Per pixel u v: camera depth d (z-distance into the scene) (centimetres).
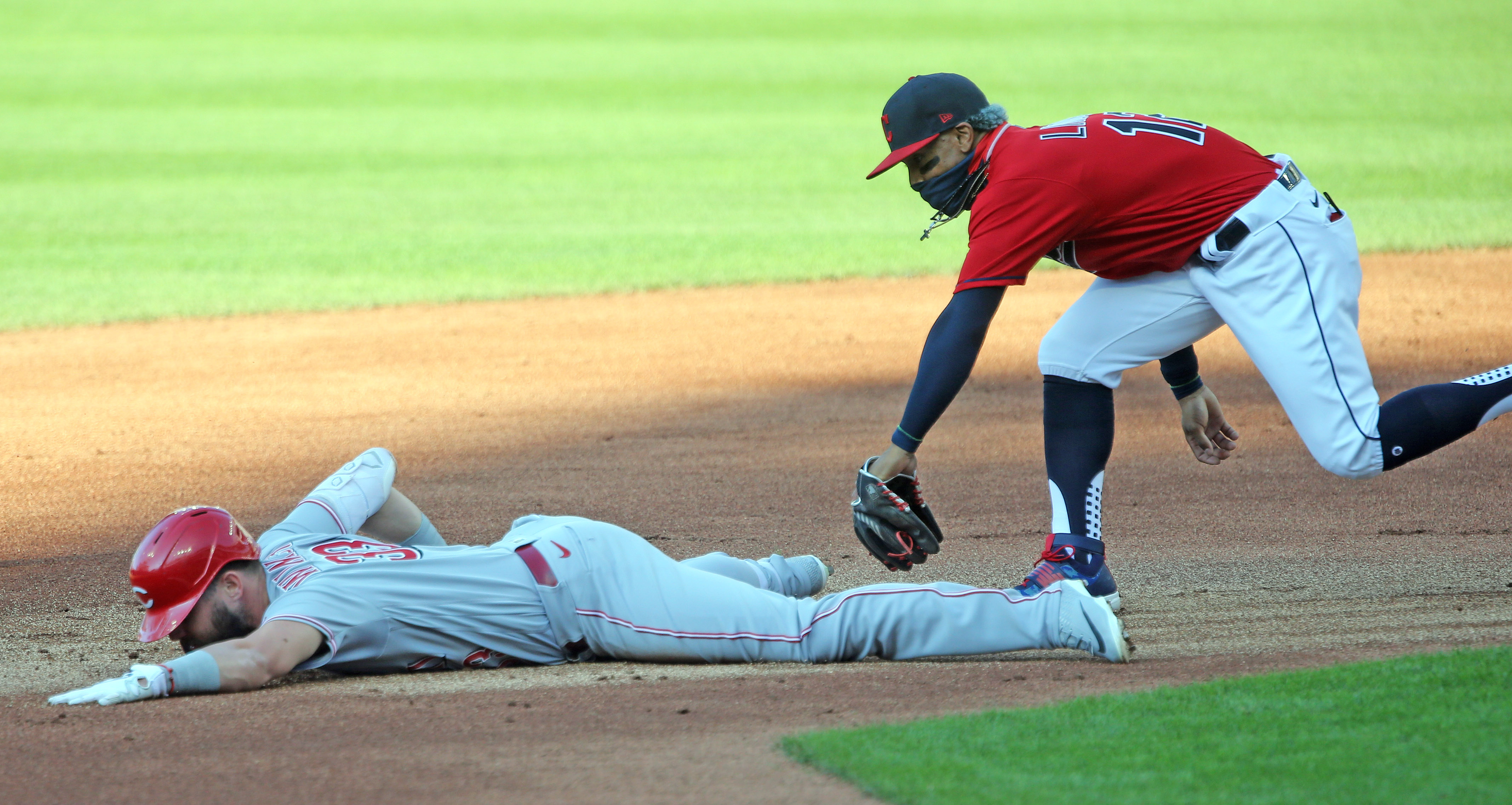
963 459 2605
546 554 1483
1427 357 3400
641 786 1080
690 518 2248
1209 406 1770
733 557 2025
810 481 2473
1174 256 1527
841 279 4778
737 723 1245
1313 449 1528
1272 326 1490
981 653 1498
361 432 2939
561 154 7925
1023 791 1013
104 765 1167
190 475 2603
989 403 3100
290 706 1327
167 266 5103
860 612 1469
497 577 1466
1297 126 7994
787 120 9144
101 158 7881
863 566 1972
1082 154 1480
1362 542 1998
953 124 1505
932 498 2344
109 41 13825
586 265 5034
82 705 1348
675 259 5122
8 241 5562
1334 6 14875
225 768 1152
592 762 1140
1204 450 1789
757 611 1485
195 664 1364
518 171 7381
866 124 8900
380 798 1074
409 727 1251
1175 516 2181
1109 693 1288
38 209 6316
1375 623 1596
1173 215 1500
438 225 5906
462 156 7900
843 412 3047
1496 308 3959
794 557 2028
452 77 11431
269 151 8125
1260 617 1652
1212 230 1506
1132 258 1534
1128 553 1988
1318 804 966
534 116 9500
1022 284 1492
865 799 1027
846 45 13050
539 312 4334
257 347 3903
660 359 3669
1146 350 1596
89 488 2520
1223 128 7919
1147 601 1748
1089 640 1427
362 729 1248
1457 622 1585
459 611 1447
